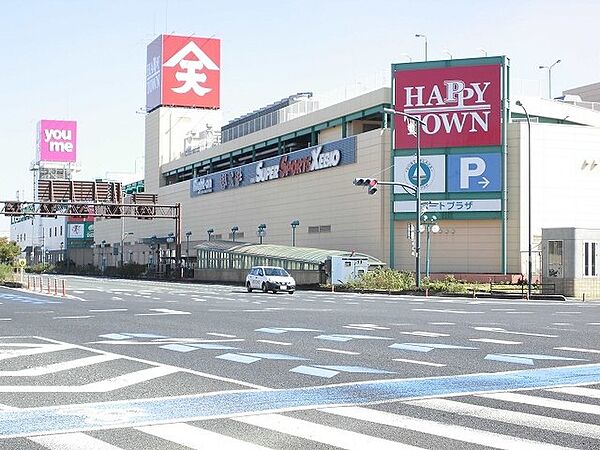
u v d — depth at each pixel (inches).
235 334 764.6
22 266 2714.1
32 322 932.6
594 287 1749.5
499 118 2292.1
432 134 2343.8
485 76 2306.8
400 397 396.8
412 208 2367.1
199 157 3823.8
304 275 2329.0
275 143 3166.8
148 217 3169.3
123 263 4601.4
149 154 4392.2
